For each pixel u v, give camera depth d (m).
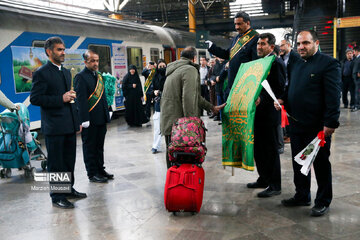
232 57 3.93
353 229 2.81
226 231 2.87
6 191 4.18
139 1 31.89
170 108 3.56
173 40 14.68
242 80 3.55
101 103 4.34
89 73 4.25
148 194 3.88
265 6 33.94
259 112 3.57
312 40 3.01
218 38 20.16
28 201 3.79
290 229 2.86
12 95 7.16
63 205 3.53
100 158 4.46
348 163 4.72
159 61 6.10
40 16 8.06
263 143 3.63
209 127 8.21
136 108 8.98
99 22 10.32
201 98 3.59
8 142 4.61
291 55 3.32
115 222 3.14
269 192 3.66
